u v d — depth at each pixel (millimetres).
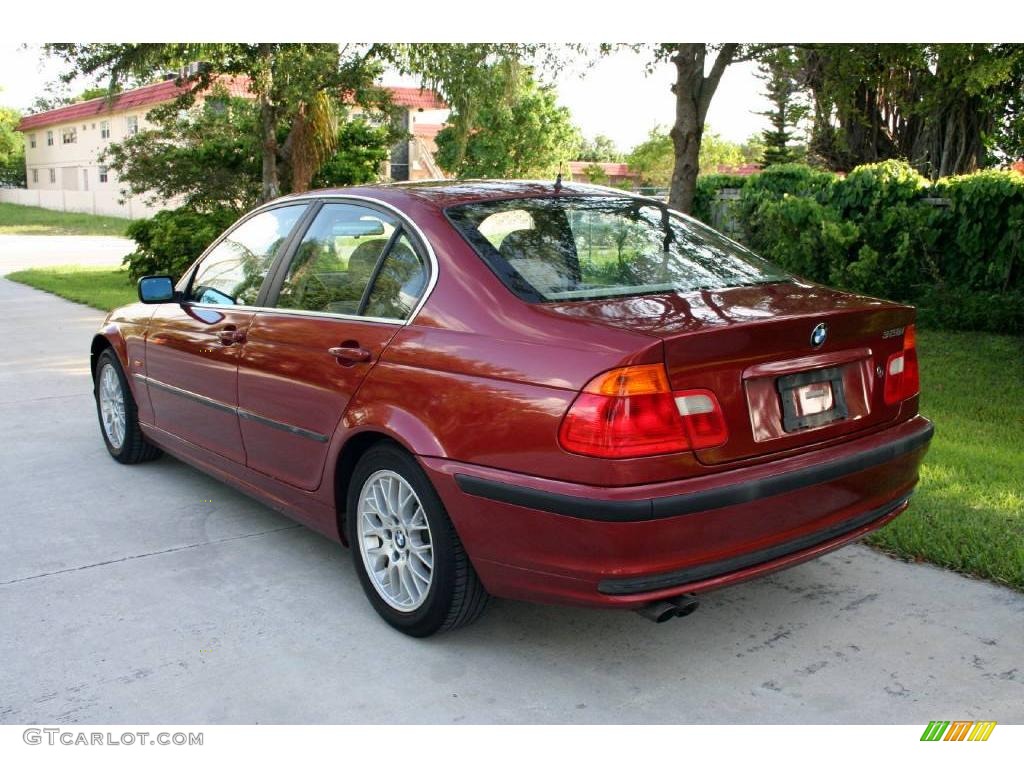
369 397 3449
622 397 2711
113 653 3365
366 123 20750
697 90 11625
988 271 10625
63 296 14930
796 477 2957
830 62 12219
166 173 18578
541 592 2988
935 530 4312
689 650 3385
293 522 4754
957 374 8328
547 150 37344
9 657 3330
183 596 3854
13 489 5262
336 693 3104
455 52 14078
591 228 3646
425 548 3365
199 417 4691
